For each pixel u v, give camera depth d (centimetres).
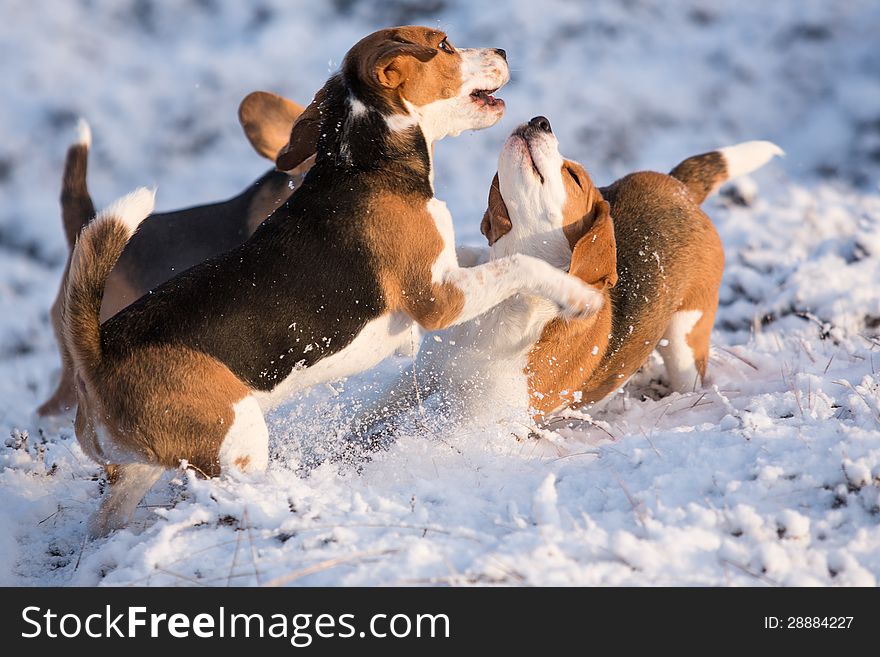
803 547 618
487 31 3069
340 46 3072
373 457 866
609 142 2731
